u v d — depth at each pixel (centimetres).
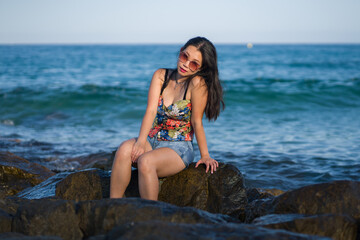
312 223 263
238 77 2925
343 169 643
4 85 2191
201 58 359
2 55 8125
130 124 1243
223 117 1333
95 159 741
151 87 377
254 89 1914
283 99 1694
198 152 788
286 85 2183
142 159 327
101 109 1499
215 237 213
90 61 5847
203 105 364
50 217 269
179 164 356
